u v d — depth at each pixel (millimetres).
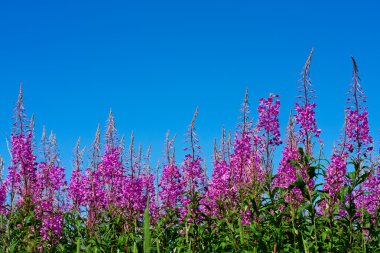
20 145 11484
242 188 10336
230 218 9742
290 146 10195
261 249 8391
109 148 12945
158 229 9977
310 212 8555
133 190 12461
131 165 13188
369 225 9094
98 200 12312
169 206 11914
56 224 10391
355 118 9125
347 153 9109
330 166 8852
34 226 10234
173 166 12180
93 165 12828
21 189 11672
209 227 9625
